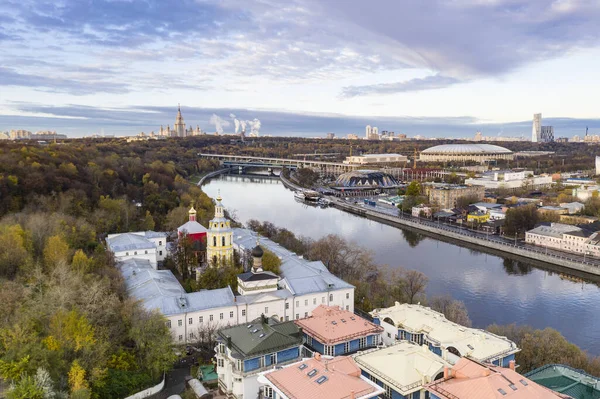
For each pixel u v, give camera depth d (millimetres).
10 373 121938
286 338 145625
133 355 148500
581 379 137375
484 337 152875
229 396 141875
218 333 151750
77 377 124188
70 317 137750
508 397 110250
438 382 121625
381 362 138625
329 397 113375
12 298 154875
